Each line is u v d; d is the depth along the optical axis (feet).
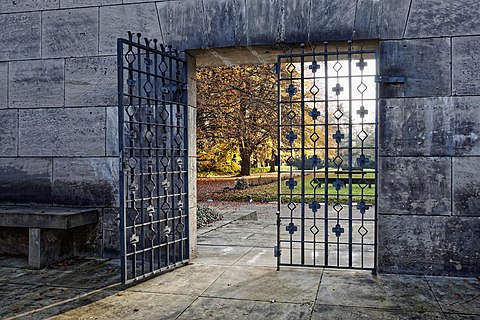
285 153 53.26
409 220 14.33
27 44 17.21
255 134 53.57
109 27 16.53
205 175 69.56
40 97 17.13
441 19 14.11
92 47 16.67
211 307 11.28
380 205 14.49
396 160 14.40
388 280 13.62
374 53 14.61
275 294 12.29
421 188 14.26
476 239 13.91
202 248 18.80
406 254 14.35
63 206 16.97
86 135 16.78
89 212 16.08
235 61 17.74
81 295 12.31
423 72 14.23
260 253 17.75
